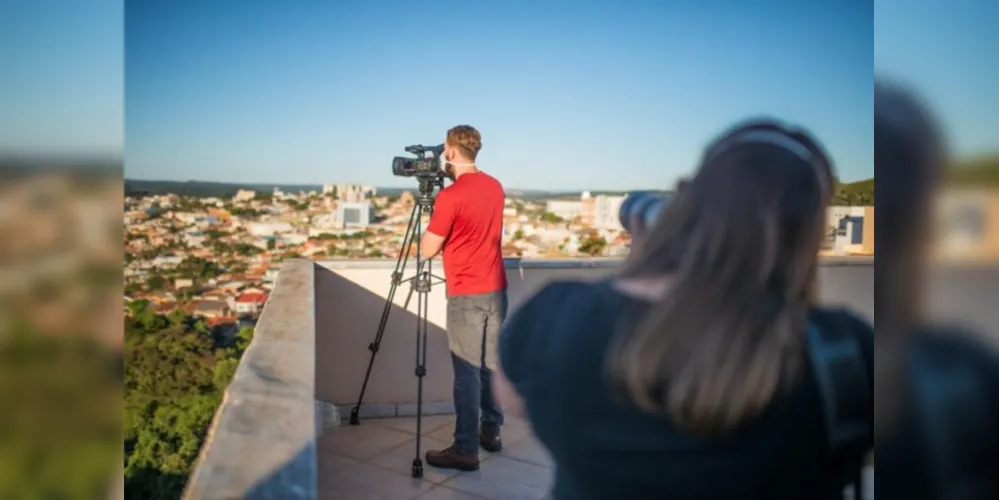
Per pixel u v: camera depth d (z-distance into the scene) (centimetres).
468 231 243
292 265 307
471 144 246
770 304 66
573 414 70
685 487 67
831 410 65
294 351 157
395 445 282
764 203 66
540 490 238
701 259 67
